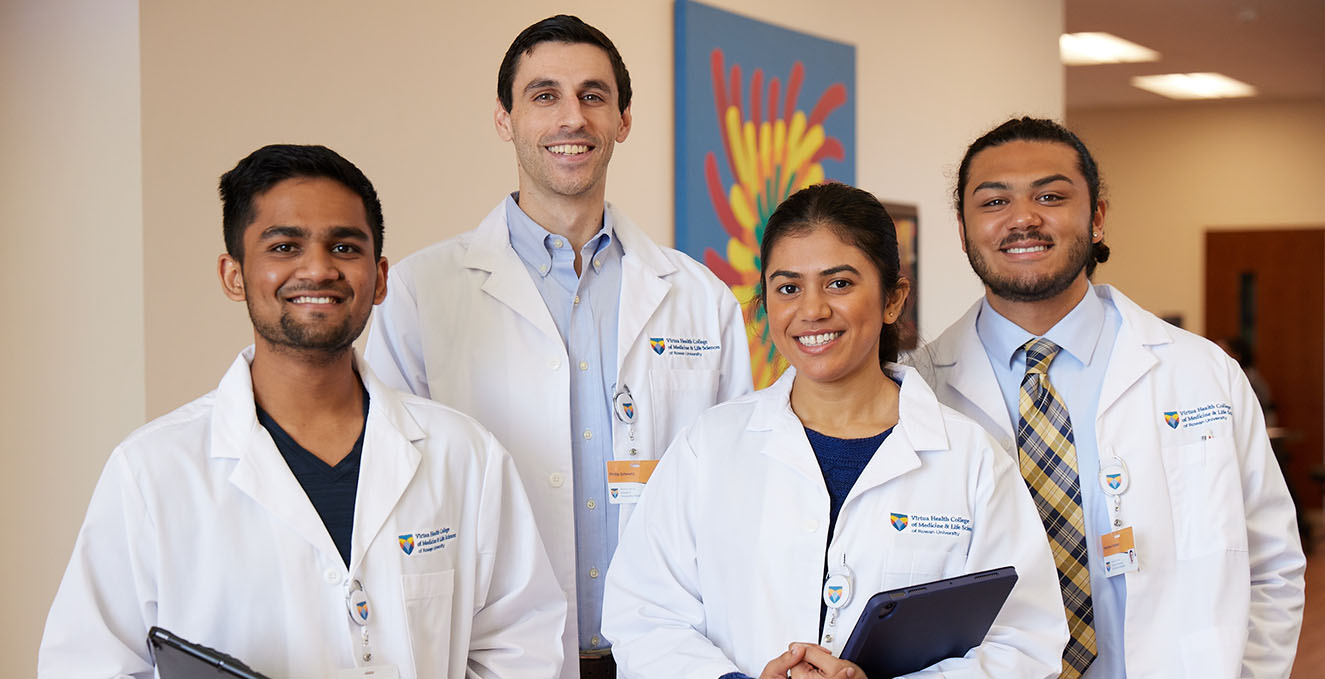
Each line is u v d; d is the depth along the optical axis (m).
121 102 2.72
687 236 4.22
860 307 1.79
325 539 1.69
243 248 1.72
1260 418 2.20
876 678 1.68
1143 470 2.10
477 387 2.28
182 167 2.77
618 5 3.99
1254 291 10.71
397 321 2.31
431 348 2.29
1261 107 10.66
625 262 2.39
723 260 4.39
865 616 1.57
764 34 4.60
